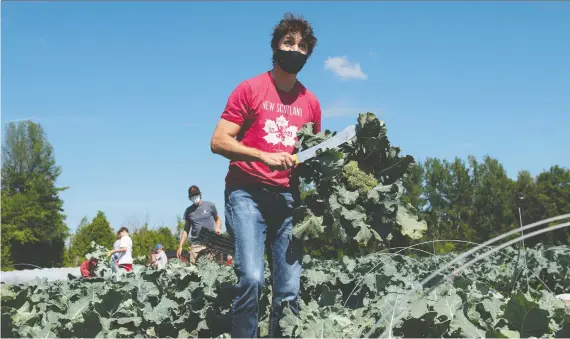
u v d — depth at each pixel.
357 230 3.68
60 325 3.62
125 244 11.80
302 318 3.49
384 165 3.90
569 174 44.91
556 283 7.16
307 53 3.79
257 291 3.52
